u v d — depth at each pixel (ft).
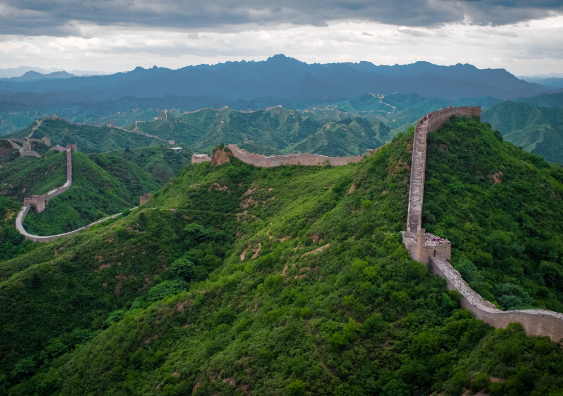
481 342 115.65
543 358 97.81
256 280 199.62
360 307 139.64
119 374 181.06
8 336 209.97
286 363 134.82
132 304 234.38
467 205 176.86
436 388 112.37
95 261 253.24
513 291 139.74
